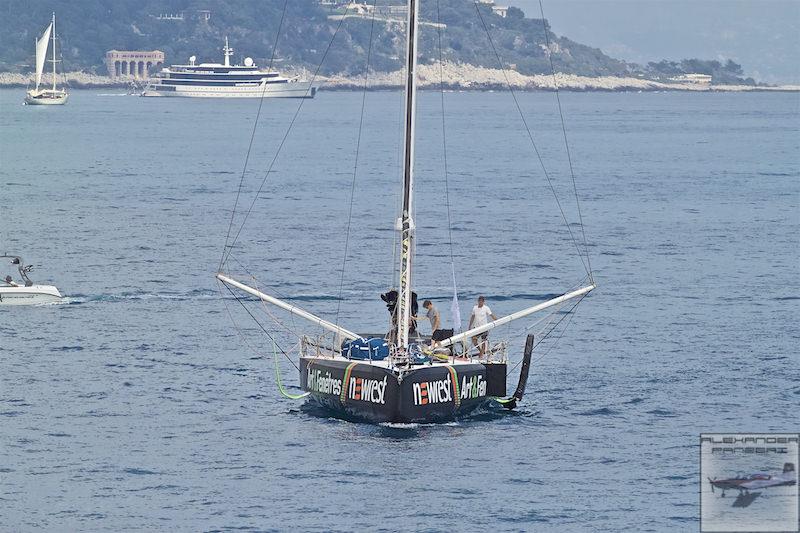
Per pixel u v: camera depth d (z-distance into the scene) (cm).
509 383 17788
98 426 15488
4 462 14150
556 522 12588
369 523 12544
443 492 13325
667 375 18262
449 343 16188
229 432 15275
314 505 12962
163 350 19712
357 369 15550
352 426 15525
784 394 17188
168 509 12862
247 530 12369
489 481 13662
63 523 12519
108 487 13438
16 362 18662
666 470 14038
